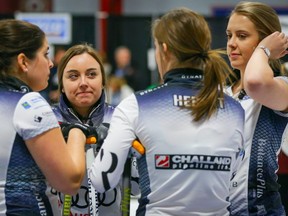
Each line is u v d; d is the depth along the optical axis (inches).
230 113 94.0
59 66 118.0
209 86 92.0
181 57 92.9
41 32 94.5
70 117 116.6
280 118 104.8
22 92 90.9
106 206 112.7
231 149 93.6
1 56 91.6
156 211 91.5
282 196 147.1
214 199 92.4
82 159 92.9
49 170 89.3
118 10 516.1
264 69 95.3
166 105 91.8
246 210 105.1
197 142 91.0
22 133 88.7
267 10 106.2
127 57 415.2
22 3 507.8
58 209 96.3
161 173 91.0
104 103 118.1
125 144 91.0
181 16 93.0
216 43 368.5
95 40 411.2
